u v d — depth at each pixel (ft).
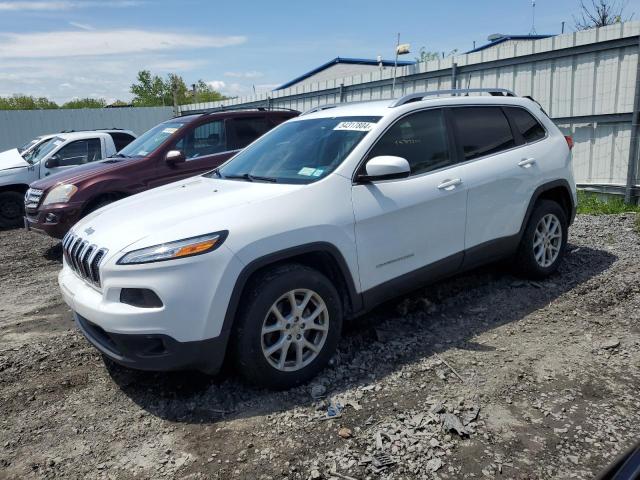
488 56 32.17
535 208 16.38
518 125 16.40
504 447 9.12
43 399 11.61
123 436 10.16
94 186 23.54
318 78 91.25
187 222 10.80
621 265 17.61
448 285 16.67
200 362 10.44
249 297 10.67
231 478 8.79
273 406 10.77
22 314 17.40
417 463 8.86
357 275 12.23
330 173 12.32
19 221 34.60
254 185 12.84
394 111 13.66
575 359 11.95
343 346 13.15
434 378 11.46
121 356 10.69
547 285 16.43
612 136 27.12
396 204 12.75
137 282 10.18
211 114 26.35
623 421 9.63
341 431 9.75
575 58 27.99
